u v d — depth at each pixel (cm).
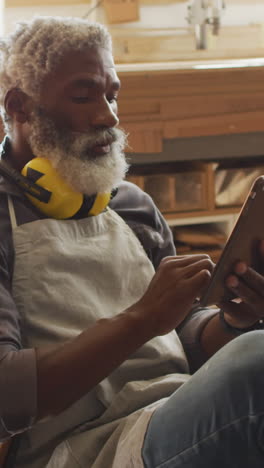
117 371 127
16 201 127
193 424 102
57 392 106
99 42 128
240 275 120
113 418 121
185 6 310
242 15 317
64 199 127
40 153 129
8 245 122
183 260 118
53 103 127
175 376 127
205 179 251
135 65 245
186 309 114
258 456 100
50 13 308
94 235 132
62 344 110
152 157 241
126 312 112
